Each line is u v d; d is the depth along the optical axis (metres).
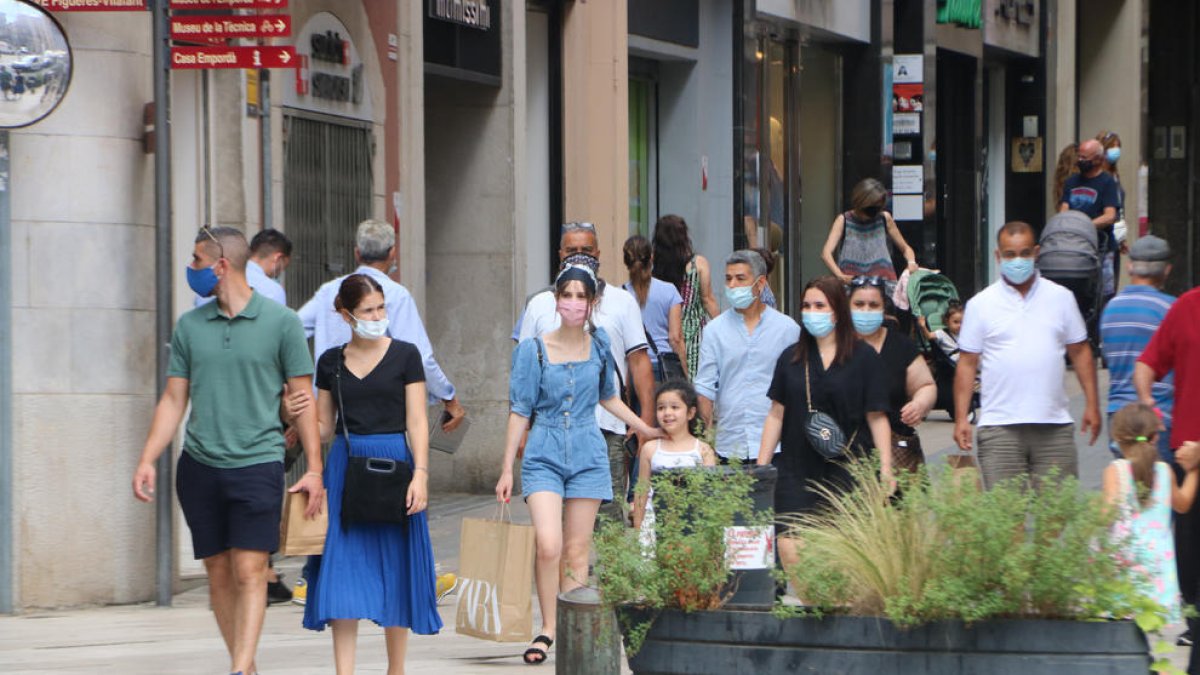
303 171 47.53
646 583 23.66
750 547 24.80
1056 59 108.50
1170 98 129.00
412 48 52.84
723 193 74.31
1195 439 31.88
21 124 37.72
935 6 93.06
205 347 28.30
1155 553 30.94
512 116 57.41
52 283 38.72
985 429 35.62
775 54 80.19
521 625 31.50
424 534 28.97
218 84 44.12
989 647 22.31
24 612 38.53
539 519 32.03
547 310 34.78
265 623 37.94
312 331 36.44
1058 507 22.56
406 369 28.89
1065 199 68.12
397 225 52.25
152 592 40.12
